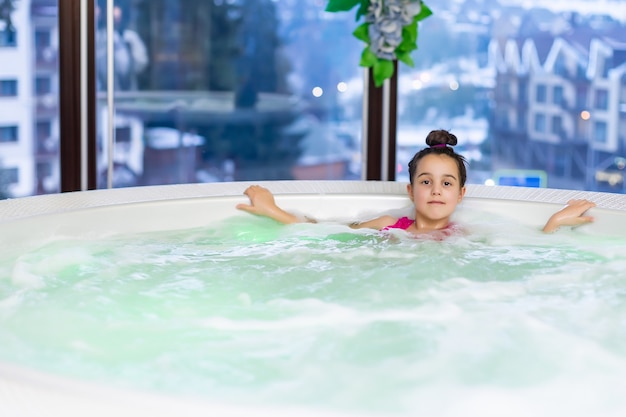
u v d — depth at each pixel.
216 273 1.73
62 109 3.32
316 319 1.43
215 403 0.86
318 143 4.87
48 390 0.89
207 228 2.15
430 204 2.13
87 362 1.23
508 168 4.60
